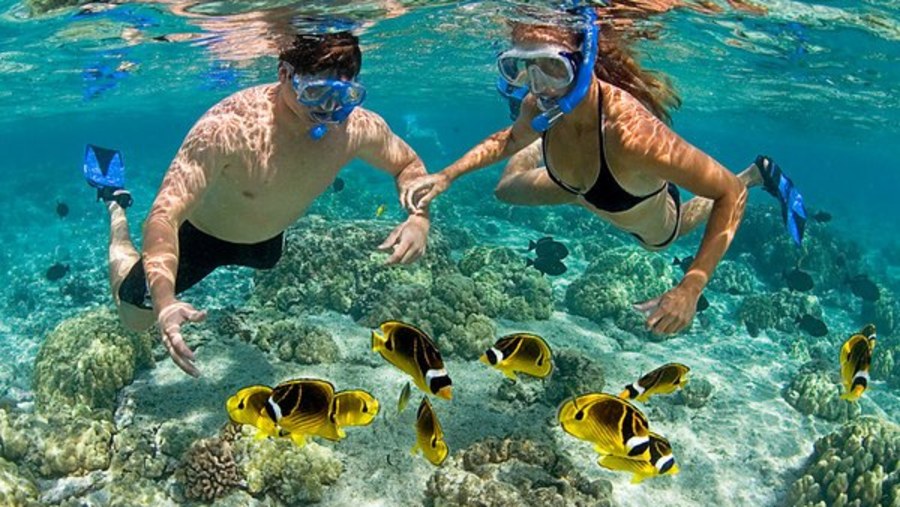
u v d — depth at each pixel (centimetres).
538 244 376
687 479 253
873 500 236
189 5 351
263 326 309
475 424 261
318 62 140
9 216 873
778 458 273
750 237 700
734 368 363
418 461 231
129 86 861
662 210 150
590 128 125
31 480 203
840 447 261
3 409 222
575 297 421
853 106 845
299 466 212
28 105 1021
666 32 432
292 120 156
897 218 1967
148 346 279
